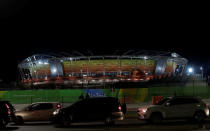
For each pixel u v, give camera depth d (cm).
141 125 1789
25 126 1923
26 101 4012
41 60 7131
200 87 3962
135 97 3647
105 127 1731
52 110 2050
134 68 7075
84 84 6531
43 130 1638
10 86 6375
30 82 7100
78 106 1822
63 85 6662
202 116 1836
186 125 1728
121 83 5412
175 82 5312
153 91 3725
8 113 1830
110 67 7031
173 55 7431
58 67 7219
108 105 1814
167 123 1886
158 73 7325
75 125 1922
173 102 1841
